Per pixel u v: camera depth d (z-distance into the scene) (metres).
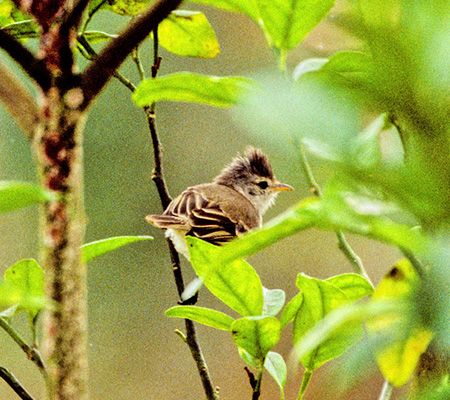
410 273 3.67
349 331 4.14
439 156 1.86
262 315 4.38
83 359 3.00
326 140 1.95
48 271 3.01
